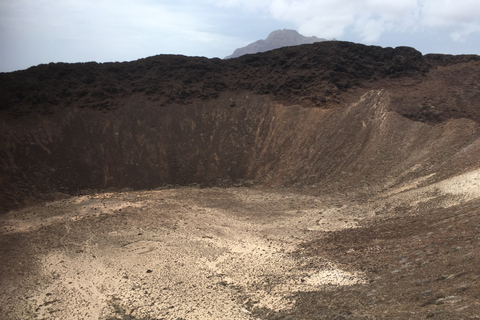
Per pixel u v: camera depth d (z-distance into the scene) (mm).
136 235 48875
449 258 27500
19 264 41938
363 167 65625
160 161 78500
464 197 42281
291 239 44812
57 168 74750
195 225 51938
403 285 25656
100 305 32625
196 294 32875
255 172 74312
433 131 66938
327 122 77062
